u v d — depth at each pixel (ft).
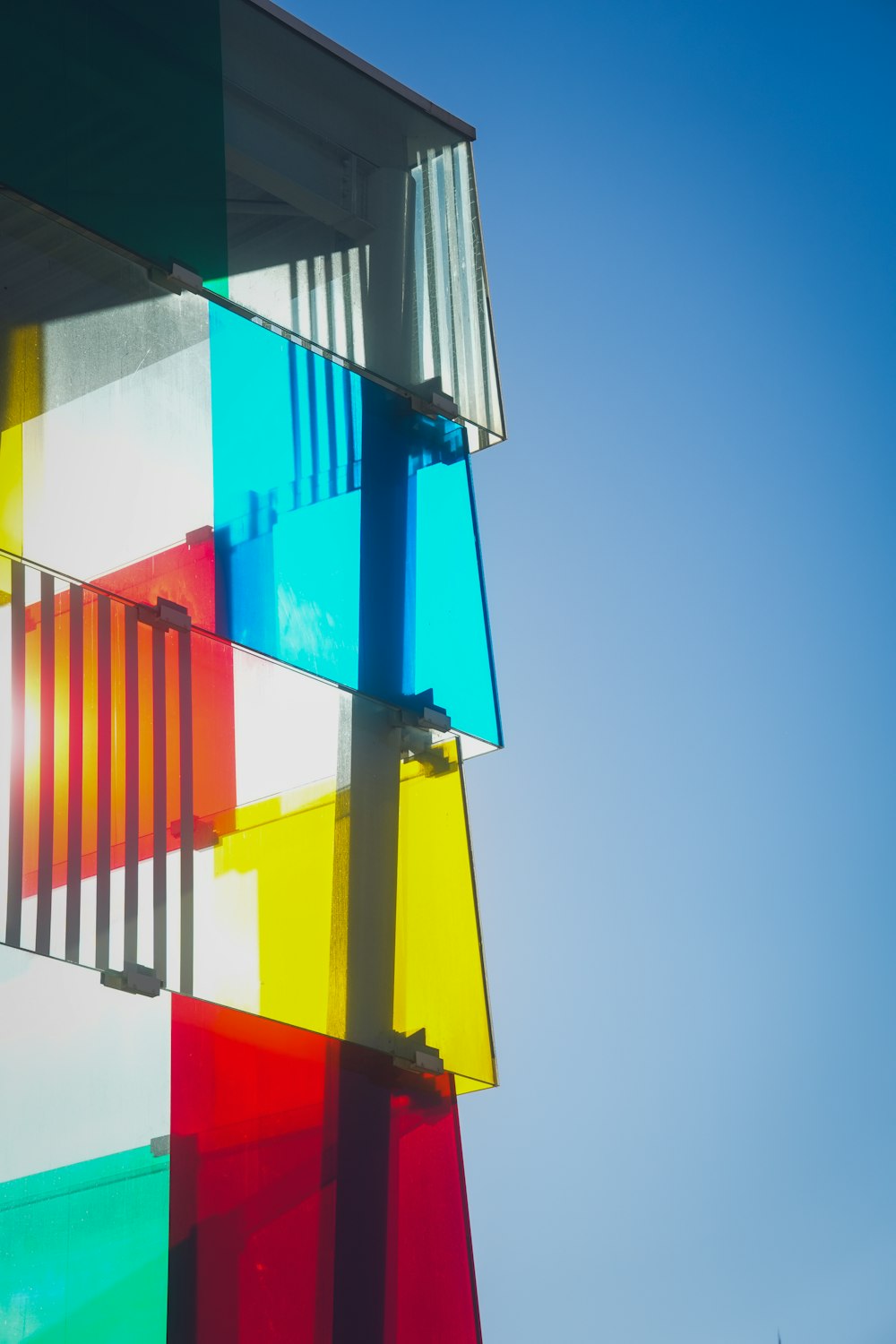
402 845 28.60
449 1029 28.14
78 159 27.14
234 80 30.55
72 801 23.72
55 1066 22.85
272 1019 25.27
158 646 25.67
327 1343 24.67
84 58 27.91
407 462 31.68
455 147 35.32
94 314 26.68
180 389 27.61
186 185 28.89
